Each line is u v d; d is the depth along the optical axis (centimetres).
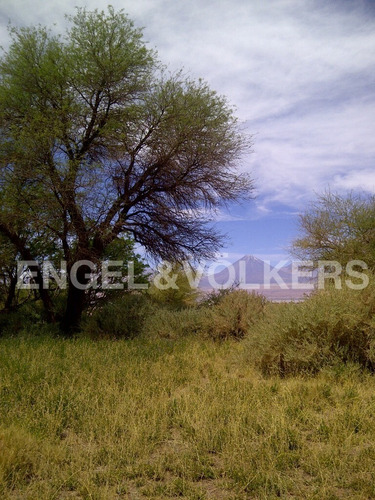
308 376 653
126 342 1052
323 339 676
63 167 1195
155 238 1552
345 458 363
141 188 1505
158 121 1396
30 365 716
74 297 1427
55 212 1204
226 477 345
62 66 1327
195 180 1480
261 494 314
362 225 1648
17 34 1348
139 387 591
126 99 1404
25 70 1310
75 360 784
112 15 1384
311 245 1770
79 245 1328
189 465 361
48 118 1277
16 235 1355
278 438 409
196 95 1412
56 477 336
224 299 1166
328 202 1762
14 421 434
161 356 845
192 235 1589
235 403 514
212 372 712
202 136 1390
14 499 305
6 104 1295
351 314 668
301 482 334
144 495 321
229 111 1441
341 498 310
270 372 699
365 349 672
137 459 379
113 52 1349
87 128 1391
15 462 354
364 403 504
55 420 455
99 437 420
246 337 891
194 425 441
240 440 402
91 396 548
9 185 1220
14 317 1416
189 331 1164
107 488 321
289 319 708
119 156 1409
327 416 485
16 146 1201
